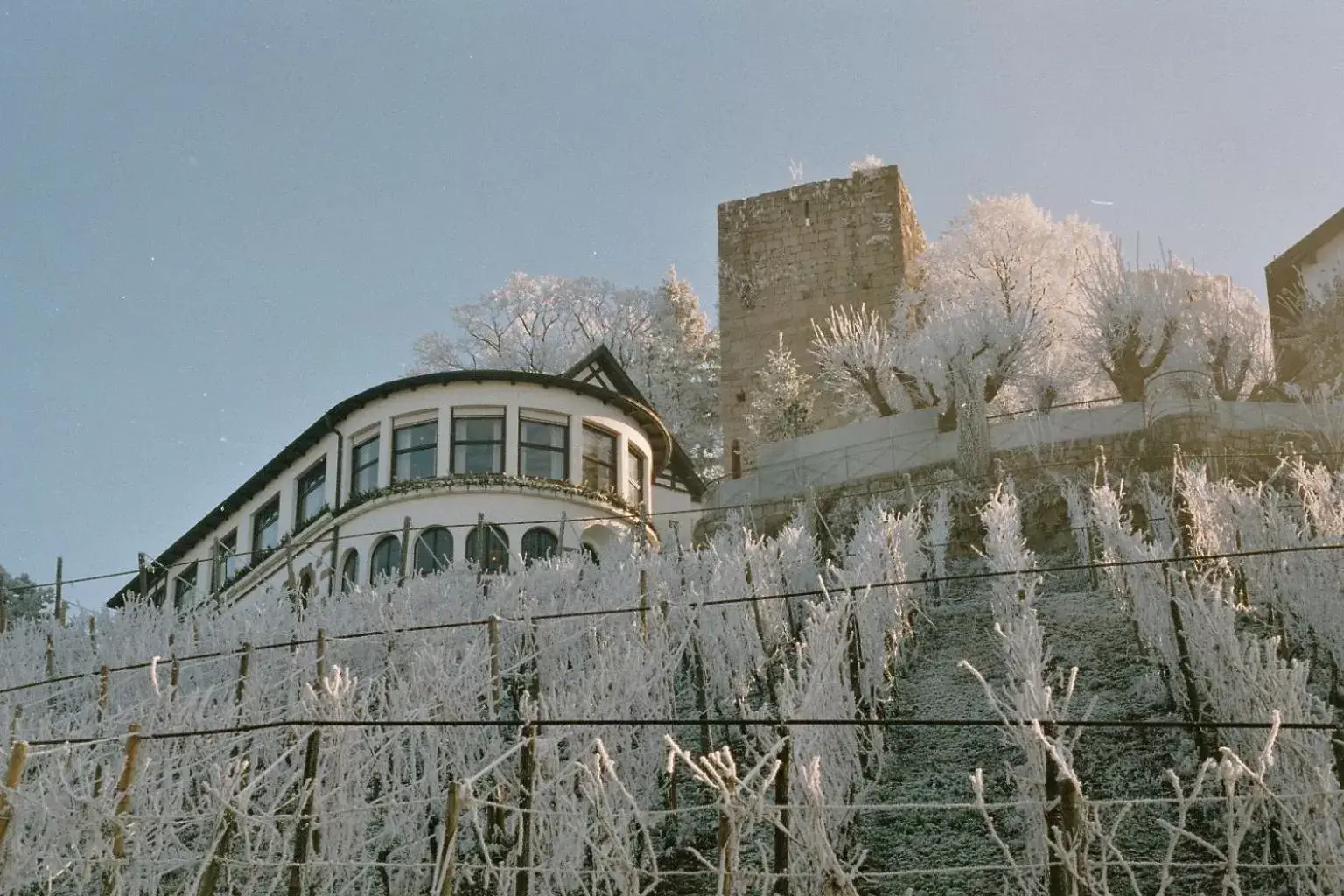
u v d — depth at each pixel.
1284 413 32.88
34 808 14.69
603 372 40.00
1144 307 36.44
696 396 63.72
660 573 23.31
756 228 58.75
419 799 15.54
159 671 23.03
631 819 15.61
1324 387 32.78
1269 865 12.42
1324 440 31.78
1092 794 15.84
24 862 14.44
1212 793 14.92
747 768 17.05
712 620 19.62
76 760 15.38
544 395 36.78
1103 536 23.23
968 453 33.19
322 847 15.23
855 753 16.31
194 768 17.14
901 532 24.53
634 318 64.94
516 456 36.09
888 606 20.42
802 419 47.38
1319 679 17.75
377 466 36.59
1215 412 32.06
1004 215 52.41
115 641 25.39
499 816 15.75
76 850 14.77
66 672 24.56
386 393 36.84
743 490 37.75
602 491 36.28
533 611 21.77
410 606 22.92
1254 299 39.75
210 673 22.64
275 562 37.81
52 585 33.34
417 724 14.08
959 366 35.12
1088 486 30.23
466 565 31.03
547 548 35.12
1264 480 30.47
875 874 13.01
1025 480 31.70
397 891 15.41
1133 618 19.95
